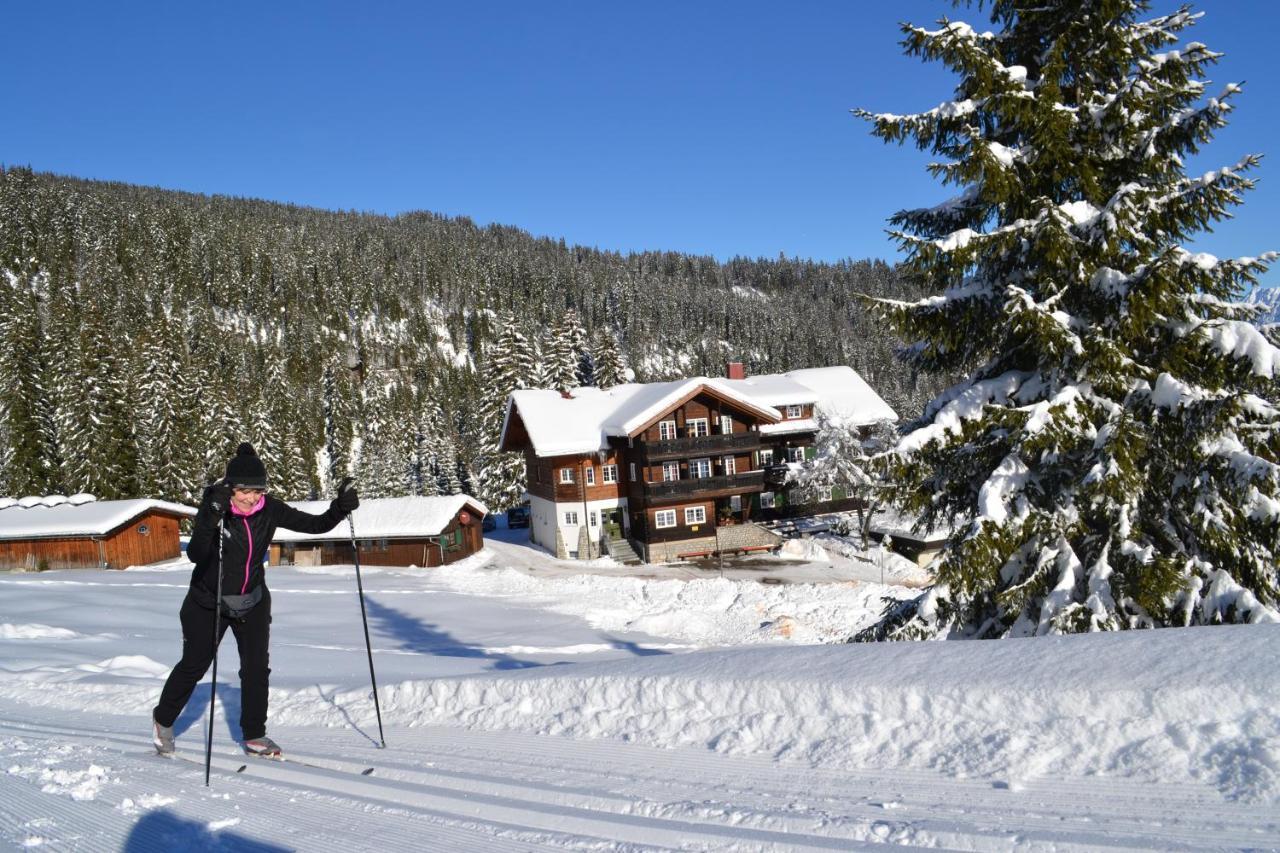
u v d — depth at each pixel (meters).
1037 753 3.60
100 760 4.71
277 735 5.95
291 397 86.00
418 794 3.80
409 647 18.05
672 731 4.72
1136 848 2.69
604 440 42.78
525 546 46.19
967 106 9.68
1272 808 2.89
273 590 29.55
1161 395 8.48
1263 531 8.12
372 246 170.88
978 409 9.50
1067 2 9.82
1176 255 8.47
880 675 4.42
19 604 21.84
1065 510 9.02
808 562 38.38
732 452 42.53
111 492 45.03
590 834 3.13
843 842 2.93
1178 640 4.09
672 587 28.34
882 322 9.81
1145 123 9.34
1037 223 8.89
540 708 5.49
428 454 65.62
